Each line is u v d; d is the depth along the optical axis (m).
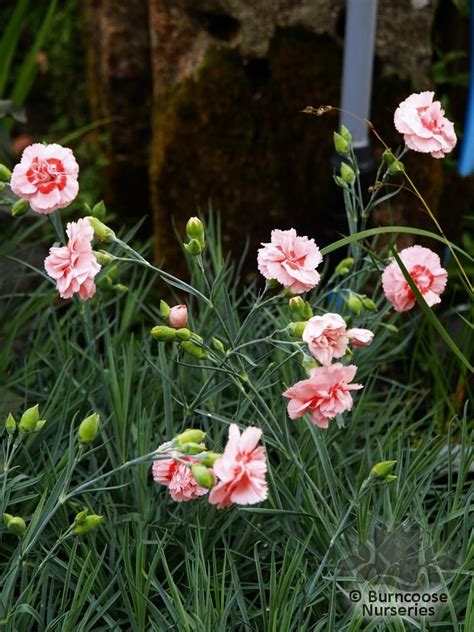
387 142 1.77
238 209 1.78
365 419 1.56
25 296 1.67
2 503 1.31
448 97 1.86
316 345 1.27
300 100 1.75
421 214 1.79
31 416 1.28
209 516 1.41
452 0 1.81
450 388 1.61
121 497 1.46
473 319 1.56
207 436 1.45
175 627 1.34
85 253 1.31
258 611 1.37
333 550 1.38
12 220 1.80
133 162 1.94
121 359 1.58
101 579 1.38
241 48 1.74
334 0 1.73
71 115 2.19
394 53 1.75
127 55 1.89
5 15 2.36
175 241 1.80
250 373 1.54
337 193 1.70
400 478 1.44
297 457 1.42
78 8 2.26
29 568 1.41
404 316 1.74
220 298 1.55
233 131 1.76
